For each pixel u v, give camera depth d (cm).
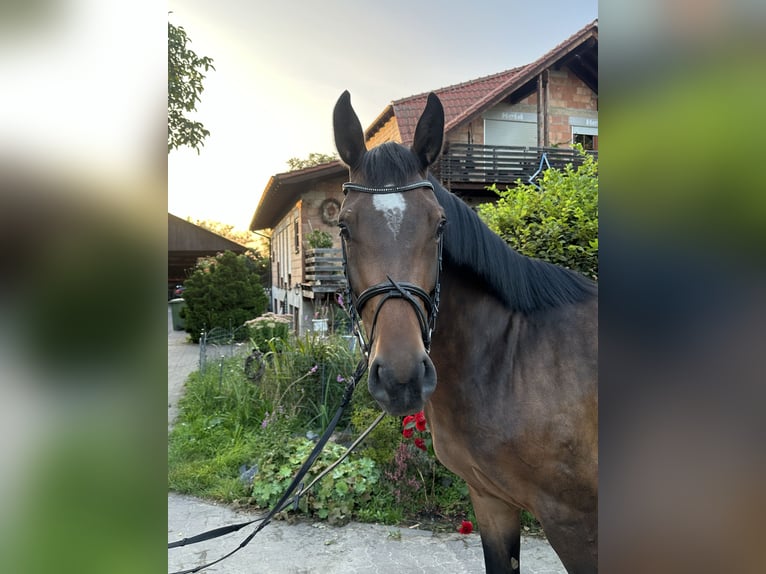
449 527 320
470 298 174
